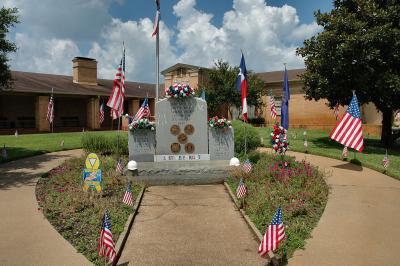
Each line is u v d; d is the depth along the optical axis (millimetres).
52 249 6023
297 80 33438
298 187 9484
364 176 11625
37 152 16234
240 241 6598
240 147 14648
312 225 7203
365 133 27562
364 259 5723
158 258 5910
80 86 35594
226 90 32219
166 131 12875
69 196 8672
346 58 16797
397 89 16109
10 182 10562
